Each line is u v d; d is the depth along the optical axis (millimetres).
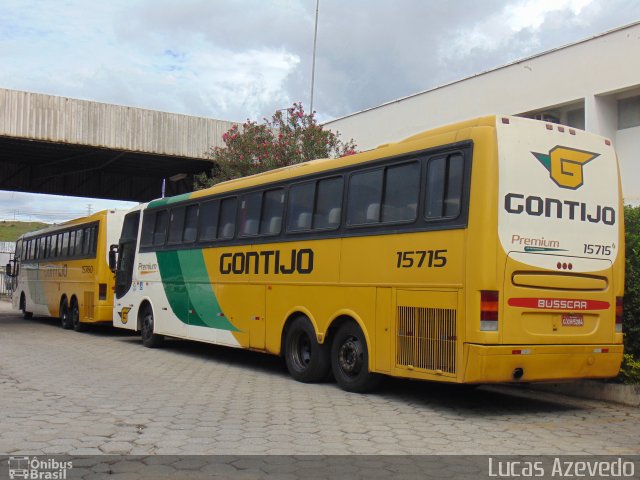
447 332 7672
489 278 7340
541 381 7781
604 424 7543
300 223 10383
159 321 14617
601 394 9094
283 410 7984
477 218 7445
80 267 19703
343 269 9375
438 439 6641
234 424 7156
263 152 18938
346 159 9641
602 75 15047
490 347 7277
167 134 20859
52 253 22594
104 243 18438
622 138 15352
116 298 16875
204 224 13086
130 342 16734
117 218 18688
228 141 19734
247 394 9141
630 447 6441
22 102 18734
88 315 18859
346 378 9344
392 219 8633
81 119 19562
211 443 6320
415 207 8305
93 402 8281
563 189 8008
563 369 7832
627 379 8922
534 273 7668
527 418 7844
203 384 10008
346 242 9367
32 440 6336
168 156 21156
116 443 6266
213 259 12594
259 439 6500
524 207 7652
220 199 12641
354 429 7020
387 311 8539
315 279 9906
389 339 8477
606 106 15359
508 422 7582
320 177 10078
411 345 8141
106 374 10828
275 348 10695
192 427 6977
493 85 17641
